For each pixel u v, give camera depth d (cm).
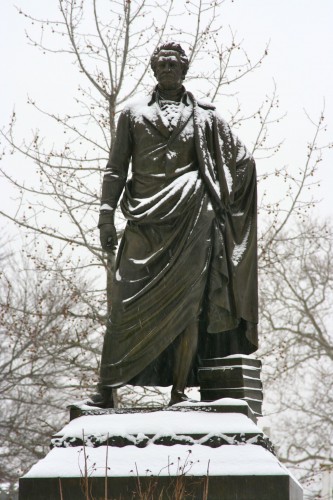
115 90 2117
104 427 945
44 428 2650
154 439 928
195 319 1013
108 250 1075
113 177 1080
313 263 3127
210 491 888
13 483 2622
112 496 893
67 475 901
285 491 880
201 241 1019
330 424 3136
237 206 1066
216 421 944
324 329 3169
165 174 1041
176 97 1091
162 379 1043
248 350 1067
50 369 2670
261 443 923
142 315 1008
